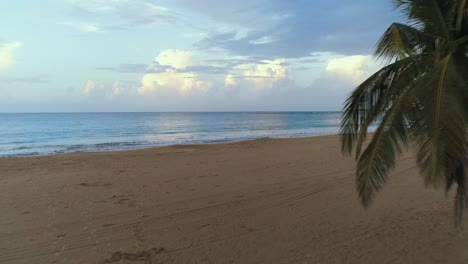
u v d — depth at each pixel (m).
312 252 4.61
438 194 7.43
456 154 2.49
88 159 14.30
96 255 4.64
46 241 5.14
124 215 6.40
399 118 3.12
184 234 5.41
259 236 5.27
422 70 3.37
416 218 5.88
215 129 42.75
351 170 10.80
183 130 40.34
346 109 3.95
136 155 15.48
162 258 4.52
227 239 5.16
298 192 8.03
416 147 2.84
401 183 8.71
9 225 5.86
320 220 5.98
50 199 7.60
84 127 45.22
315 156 14.41
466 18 3.42
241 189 8.41
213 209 6.75
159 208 6.85
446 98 2.63
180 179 9.74
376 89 3.74
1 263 4.42
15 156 16.78
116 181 9.56
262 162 12.86
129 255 4.63
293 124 55.69
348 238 5.09
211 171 11.02
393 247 4.69
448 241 4.79
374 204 6.86
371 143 3.33
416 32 3.72
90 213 6.53
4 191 8.41
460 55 3.35
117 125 50.66
